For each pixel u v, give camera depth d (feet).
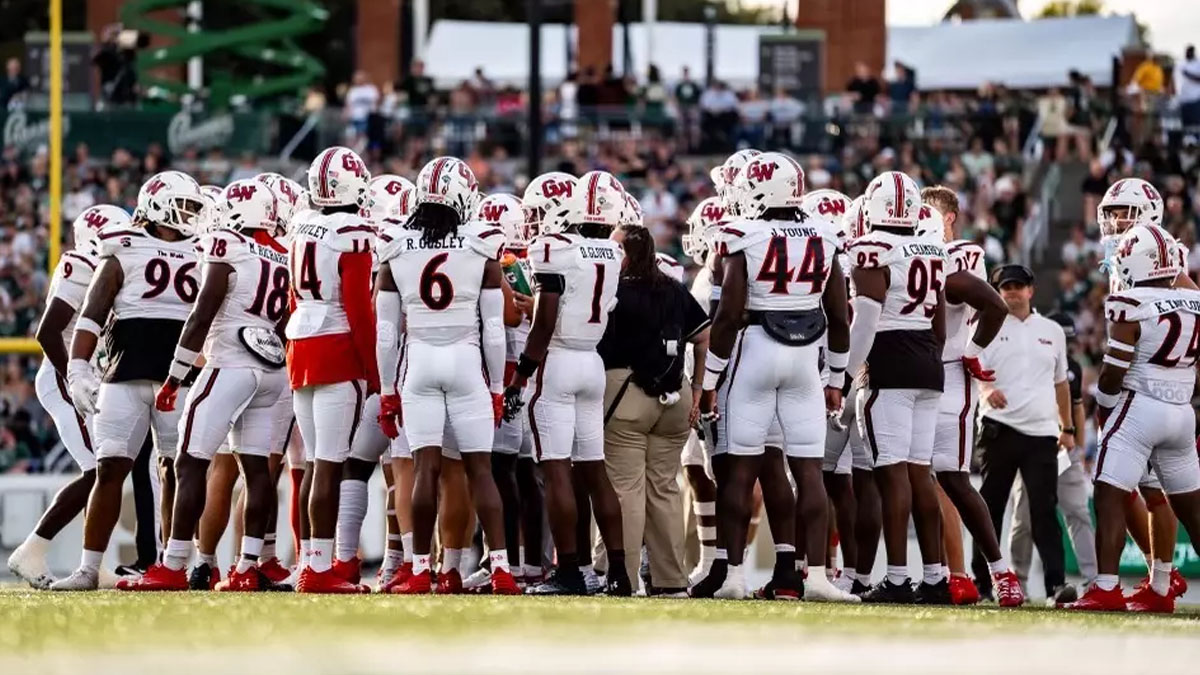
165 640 46.32
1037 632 53.88
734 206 80.59
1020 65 272.10
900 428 80.12
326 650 43.47
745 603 70.18
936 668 41.47
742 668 40.60
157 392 79.92
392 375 74.84
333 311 75.61
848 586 86.17
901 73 215.51
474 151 200.34
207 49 258.57
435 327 75.20
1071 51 272.92
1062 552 92.38
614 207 80.59
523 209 84.17
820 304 78.38
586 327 79.25
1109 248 85.40
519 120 200.85
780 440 78.84
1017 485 99.71
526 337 83.82
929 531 81.30
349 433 76.28
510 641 46.26
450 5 374.22
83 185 196.24
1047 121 195.11
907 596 80.38
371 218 80.07
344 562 80.12
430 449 75.82
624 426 82.02
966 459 83.30
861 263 79.66
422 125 201.05
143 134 198.49
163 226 79.71
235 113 199.41
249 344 78.28
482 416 75.77
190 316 77.00
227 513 83.76
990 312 81.82
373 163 198.90
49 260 180.45
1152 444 79.20
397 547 87.25
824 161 194.49
